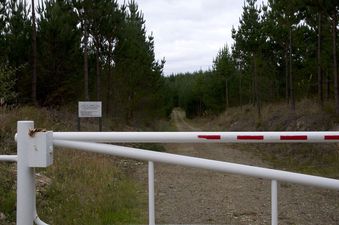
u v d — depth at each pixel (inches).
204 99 2162.9
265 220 273.1
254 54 1191.6
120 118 1027.3
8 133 388.8
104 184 314.0
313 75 1109.7
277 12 990.4
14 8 725.3
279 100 1323.8
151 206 92.3
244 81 1530.5
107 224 236.4
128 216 257.6
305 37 1051.9
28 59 715.4
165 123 1649.9
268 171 87.8
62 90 760.3
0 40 658.8
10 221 212.7
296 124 827.4
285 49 1093.1
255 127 1080.2
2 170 262.4
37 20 750.5
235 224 260.8
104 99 1007.0
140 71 1080.8
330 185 87.0
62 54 746.2
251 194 352.8
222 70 1886.1
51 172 306.5
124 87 1049.5
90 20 801.6
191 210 291.9
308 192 359.9
